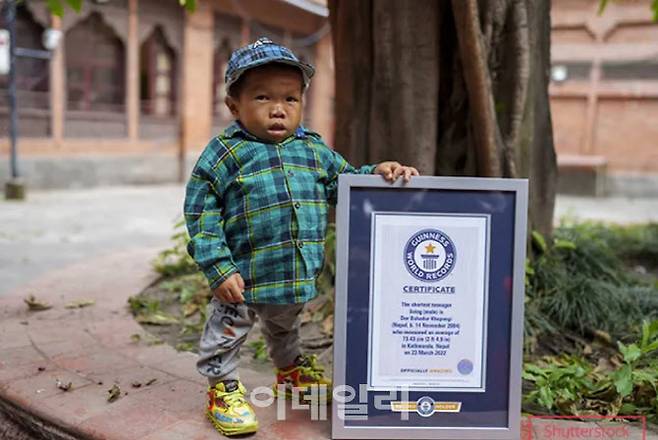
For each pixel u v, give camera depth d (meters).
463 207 2.31
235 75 2.20
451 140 3.98
